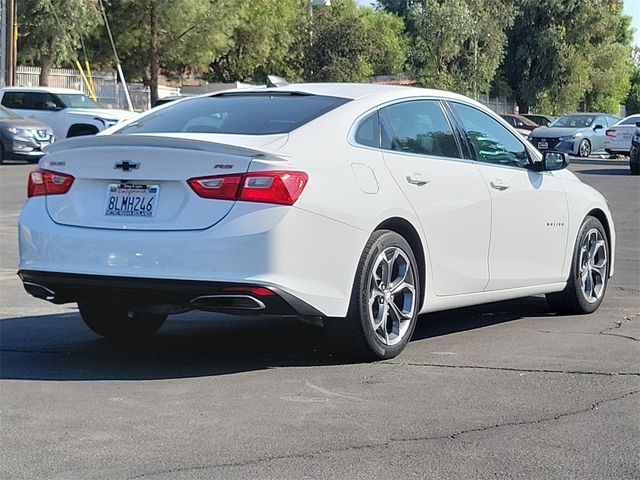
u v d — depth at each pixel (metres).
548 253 7.66
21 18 38.66
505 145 7.52
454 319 7.93
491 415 5.15
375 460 4.46
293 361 6.38
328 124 6.19
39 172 6.27
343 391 5.61
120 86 43.06
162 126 6.58
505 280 7.25
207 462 4.43
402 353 6.58
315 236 5.75
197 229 5.66
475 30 50.78
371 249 6.07
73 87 41.75
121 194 5.92
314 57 48.72
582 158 33.12
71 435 4.82
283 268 5.62
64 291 6.04
